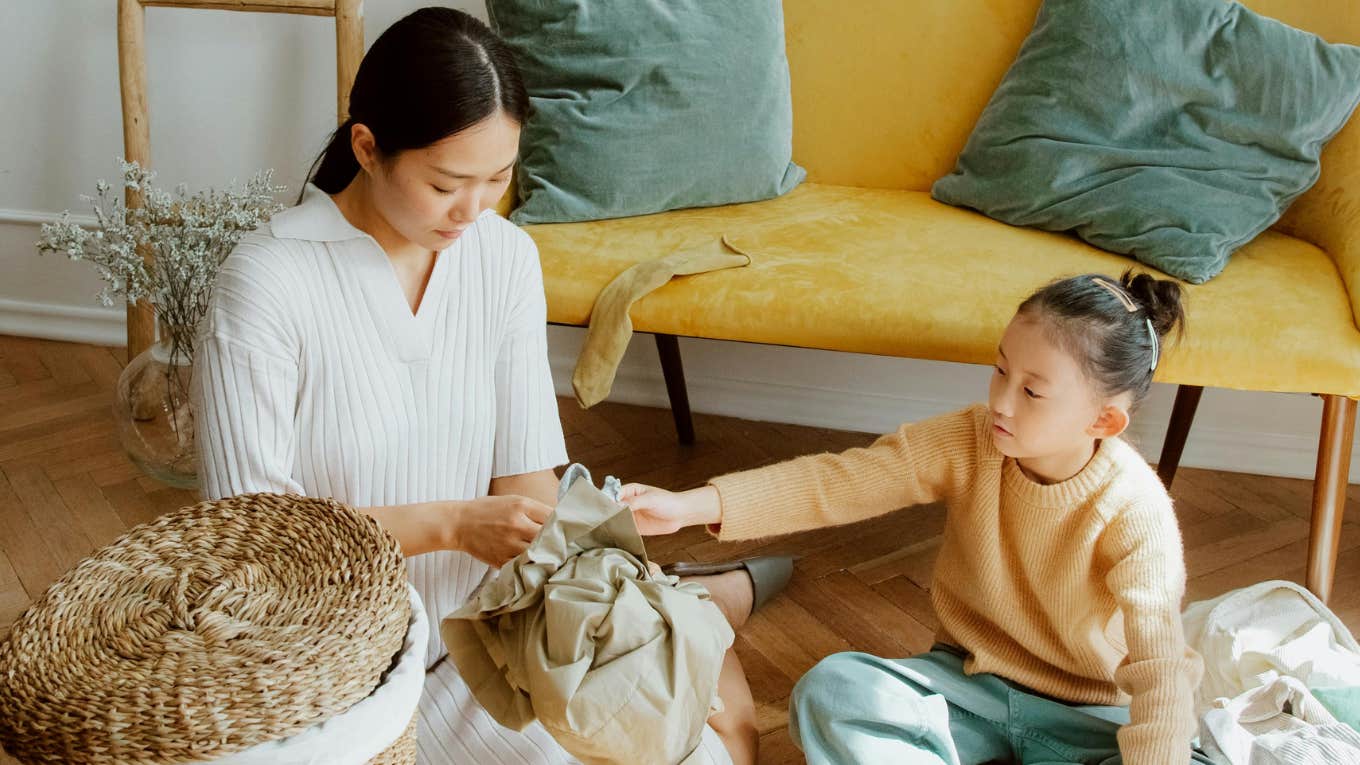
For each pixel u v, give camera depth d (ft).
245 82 8.63
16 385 8.80
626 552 3.83
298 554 3.47
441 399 4.44
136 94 8.29
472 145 3.75
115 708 2.86
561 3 7.01
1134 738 4.43
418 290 4.38
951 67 7.59
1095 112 6.95
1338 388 5.85
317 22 8.39
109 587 3.31
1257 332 5.90
